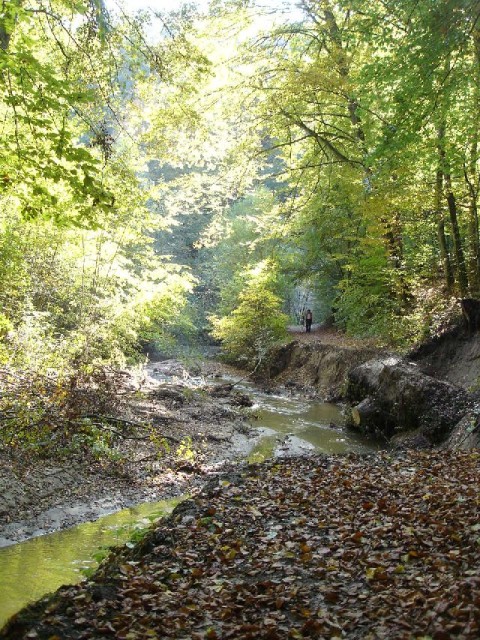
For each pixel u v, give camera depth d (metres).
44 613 4.82
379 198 17.53
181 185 22.44
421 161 15.77
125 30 11.00
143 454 13.74
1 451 11.71
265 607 5.08
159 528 7.12
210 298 43.78
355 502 7.73
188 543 6.59
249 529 6.98
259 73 20.78
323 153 22.61
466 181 17.83
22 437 12.33
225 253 41.62
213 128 21.30
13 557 8.34
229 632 4.55
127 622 4.71
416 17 11.45
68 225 9.32
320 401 24.36
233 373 32.28
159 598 5.16
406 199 18.16
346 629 4.57
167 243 45.31
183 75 12.51
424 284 21.78
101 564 6.60
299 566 5.84
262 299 31.67
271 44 21.08
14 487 10.45
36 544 8.87
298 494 8.26
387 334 22.67
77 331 17.31
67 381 13.85
